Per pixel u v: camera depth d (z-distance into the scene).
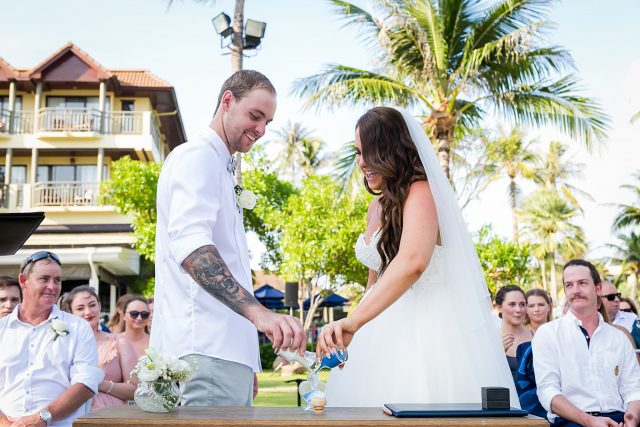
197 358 2.38
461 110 14.28
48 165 25.06
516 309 5.24
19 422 3.33
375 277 2.98
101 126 24.16
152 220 20.34
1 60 24.16
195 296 2.43
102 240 23.58
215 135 2.54
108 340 4.82
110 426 1.86
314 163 45.69
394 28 13.73
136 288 24.83
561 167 50.28
